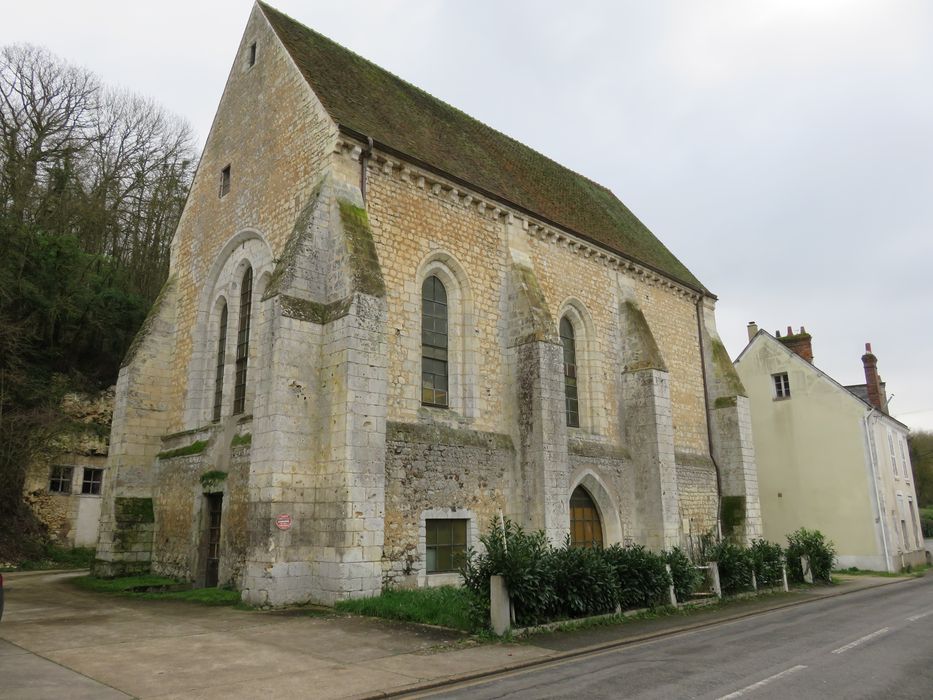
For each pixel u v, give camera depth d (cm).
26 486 2358
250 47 1995
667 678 815
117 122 3688
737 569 1698
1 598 930
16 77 2981
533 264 1964
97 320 2642
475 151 2139
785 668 873
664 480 2048
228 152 1984
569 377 2061
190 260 2059
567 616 1194
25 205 2548
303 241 1462
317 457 1381
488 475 1659
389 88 2073
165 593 1498
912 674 838
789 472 2900
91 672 809
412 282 1627
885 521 2730
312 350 1423
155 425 1953
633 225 2917
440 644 998
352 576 1276
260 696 726
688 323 2572
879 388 3438
